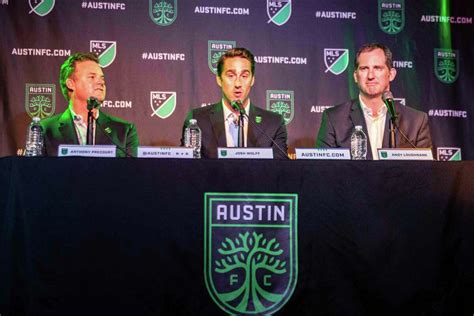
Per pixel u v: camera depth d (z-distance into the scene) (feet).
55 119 20.76
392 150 13.78
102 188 11.03
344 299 11.23
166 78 21.47
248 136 20.65
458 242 11.48
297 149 13.83
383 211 11.39
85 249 10.93
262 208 11.18
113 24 21.38
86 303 10.89
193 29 21.67
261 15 21.91
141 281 10.98
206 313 10.99
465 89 22.22
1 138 20.63
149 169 11.12
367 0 22.21
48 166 11.00
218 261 11.06
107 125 20.98
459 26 22.33
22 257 10.83
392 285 11.28
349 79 22.00
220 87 21.50
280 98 21.77
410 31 22.25
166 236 11.03
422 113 21.52
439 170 11.56
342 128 21.26
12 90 20.79
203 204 11.11
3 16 20.94
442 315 11.37
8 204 10.84
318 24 22.06
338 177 11.37
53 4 21.17
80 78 20.94
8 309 10.75
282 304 11.10
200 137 20.58
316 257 11.21
